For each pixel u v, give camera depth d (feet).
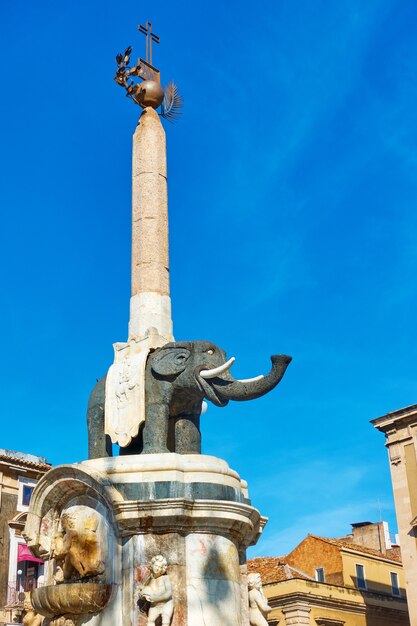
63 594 28.99
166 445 32.27
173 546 28.73
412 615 97.66
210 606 28.45
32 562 94.99
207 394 31.76
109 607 28.71
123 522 28.89
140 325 36.70
